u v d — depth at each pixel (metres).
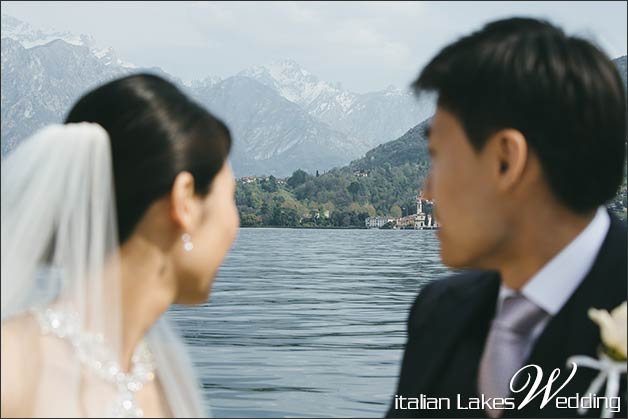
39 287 2.01
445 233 1.82
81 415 1.95
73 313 1.99
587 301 1.75
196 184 2.04
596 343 1.74
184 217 2.02
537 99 1.68
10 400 1.90
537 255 1.77
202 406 2.36
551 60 1.68
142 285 2.05
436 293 2.05
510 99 1.70
